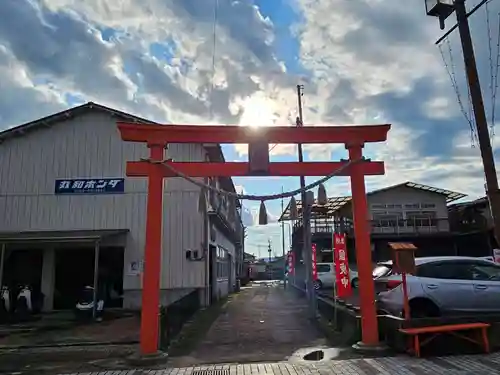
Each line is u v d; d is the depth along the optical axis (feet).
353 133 28.91
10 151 57.11
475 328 25.82
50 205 55.52
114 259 55.36
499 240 25.26
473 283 31.09
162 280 52.95
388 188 106.11
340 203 91.45
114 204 55.52
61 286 54.65
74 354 29.01
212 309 54.29
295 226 110.01
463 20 27.43
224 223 68.90
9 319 45.65
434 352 25.68
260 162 28.14
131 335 36.27
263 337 34.47
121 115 57.36
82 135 57.57
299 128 28.50
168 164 27.68
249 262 209.05
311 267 49.21
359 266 27.81
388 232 102.99
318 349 28.94
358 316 28.81
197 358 26.91
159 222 27.22
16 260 54.90
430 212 106.52
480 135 26.35
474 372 21.31
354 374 21.59
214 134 28.32
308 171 28.81
